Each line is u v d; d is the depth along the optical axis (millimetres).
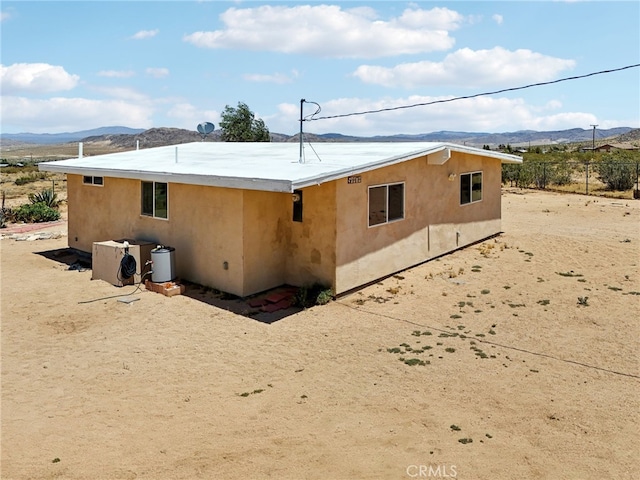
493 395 6539
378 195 11672
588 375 7090
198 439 5660
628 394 6531
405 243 12680
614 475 4910
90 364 7789
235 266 10875
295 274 11492
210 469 5090
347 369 7418
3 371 7582
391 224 12125
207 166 12234
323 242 10805
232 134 38562
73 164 15242
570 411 6121
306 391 6770
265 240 11156
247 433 5762
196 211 11648
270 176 9586
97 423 6078
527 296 10703
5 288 11875
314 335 8789
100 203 14719
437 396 6535
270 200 11172
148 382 7160
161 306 10383
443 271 12719
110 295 11180
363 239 11312
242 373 7387
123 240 13180
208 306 10383
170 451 5434
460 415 6062
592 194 28516
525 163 36312
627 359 7590
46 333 9086
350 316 9719
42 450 5516
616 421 5891
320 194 10742
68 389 6996
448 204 14289
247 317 9758
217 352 8148
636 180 29516
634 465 5066
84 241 15562
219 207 11094
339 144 15531
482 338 8508
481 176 15898
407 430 5746
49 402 6637
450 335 8656
